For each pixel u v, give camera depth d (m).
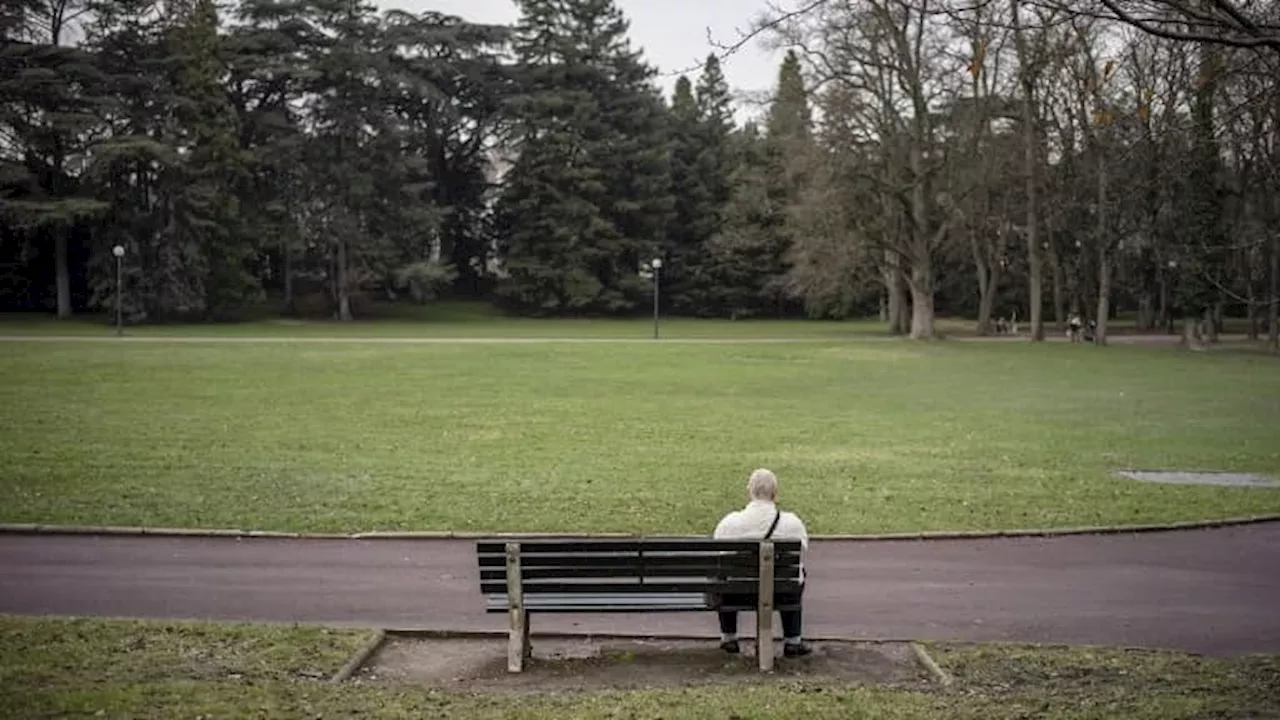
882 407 30.97
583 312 100.38
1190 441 24.48
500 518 15.49
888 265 67.06
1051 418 28.69
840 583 12.23
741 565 8.87
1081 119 40.00
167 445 22.00
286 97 89.38
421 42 91.75
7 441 22.05
